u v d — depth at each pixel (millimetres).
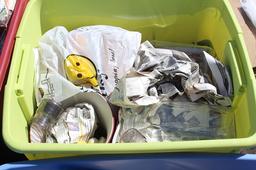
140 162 718
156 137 857
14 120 767
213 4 1011
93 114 873
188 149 689
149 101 860
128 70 976
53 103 894
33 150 687
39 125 858
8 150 962
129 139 841
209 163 723
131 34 1022
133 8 1057
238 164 726
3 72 819
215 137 863
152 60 960
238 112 863
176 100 900
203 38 1121
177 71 911
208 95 882
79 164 708
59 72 963
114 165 723
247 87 813
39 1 996
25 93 848
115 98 886
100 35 1015
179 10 1057
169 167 742
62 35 1004
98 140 869
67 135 845
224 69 924
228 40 937
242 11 1062
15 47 851
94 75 955
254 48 970
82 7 1049
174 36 1131
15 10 936
